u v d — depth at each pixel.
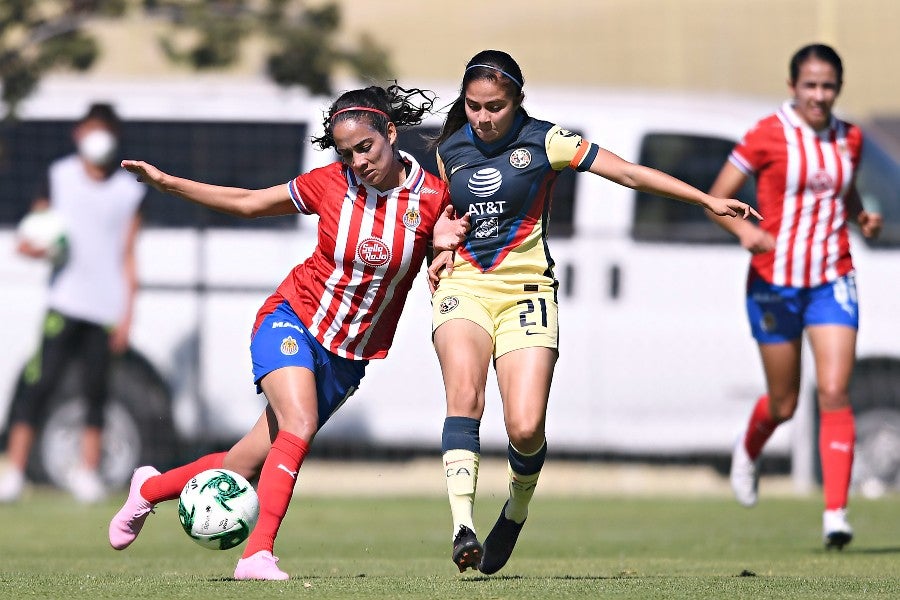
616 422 42.47
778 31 92.19
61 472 41.78
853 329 27.34
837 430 27.33
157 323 41.94
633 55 92.25
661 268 42.53
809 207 27.36
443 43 93.81
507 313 19.95
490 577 21.02
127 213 40.62
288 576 19.72
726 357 42.50
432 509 39.28
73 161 40.78
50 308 40.59
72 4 46.75
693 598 17.62
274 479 19.81
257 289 42.00
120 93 43.59
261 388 20.72
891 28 89.06
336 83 45.72
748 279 28.22
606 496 42.72
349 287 20.28
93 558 26.70
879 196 43.59
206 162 42.88
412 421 42.19
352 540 31.38
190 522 19.62
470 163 19.98
